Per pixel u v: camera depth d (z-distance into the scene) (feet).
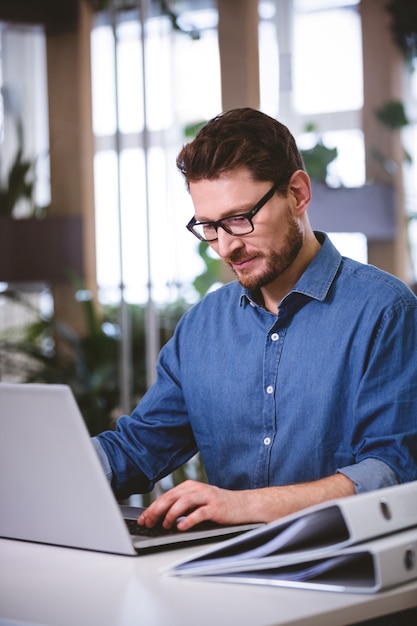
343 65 12.00
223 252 5.42
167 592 3.92
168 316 13.34
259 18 12.50
